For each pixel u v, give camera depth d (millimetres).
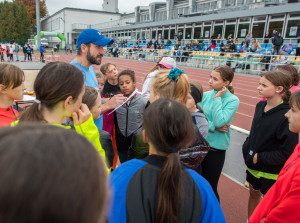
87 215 393
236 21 23922
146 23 36406
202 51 21938
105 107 2428
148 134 1092
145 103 2814
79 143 436
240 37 23750
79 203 375
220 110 2324
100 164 451
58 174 359
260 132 2166
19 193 325
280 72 2092
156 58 27359
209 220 1037
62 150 391
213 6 27250
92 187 403
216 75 2471
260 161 2148
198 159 1455
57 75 1143
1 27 51438
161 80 1685
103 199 438
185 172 1093
